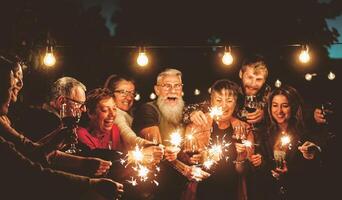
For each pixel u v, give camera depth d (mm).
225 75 3545
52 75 2816
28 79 2582
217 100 2559
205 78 4078
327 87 3096
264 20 5027
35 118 2002
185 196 2457
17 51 2662
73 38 3775
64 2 3664
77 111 2146
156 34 5266
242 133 2535
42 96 2498
